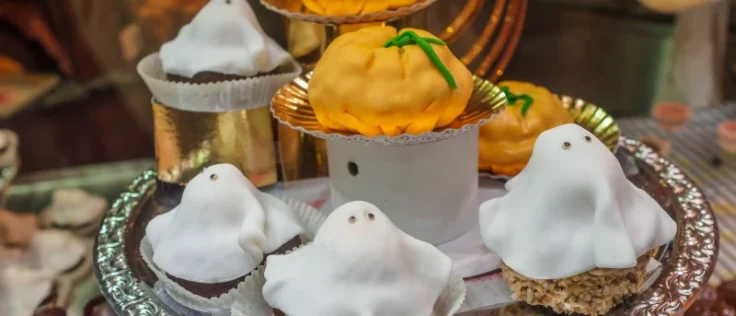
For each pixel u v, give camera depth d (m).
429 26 0.57
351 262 0.41
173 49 0.54
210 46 0.53
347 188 0.50
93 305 0.54
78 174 0.65
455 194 0.49
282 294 0.42
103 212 0.61
